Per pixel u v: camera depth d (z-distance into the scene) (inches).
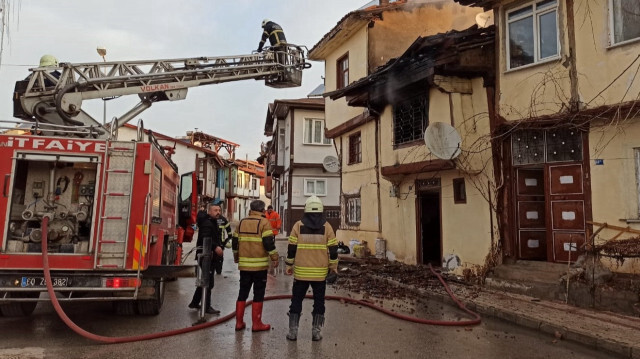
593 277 283.7
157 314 269.6
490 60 384.5
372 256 553.3
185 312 280.8
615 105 291.6
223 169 1840.6
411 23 613.3
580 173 324.8
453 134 374.9
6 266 212.5
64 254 217.2
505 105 365.7
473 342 223.6
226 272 488.4
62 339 215.5
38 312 272.5
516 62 365.1
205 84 451.2
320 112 994.7
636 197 290.0
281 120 1082.7
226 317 258.1
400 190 513.3
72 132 247.3
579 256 308.3
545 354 205.9
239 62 470.6
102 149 229.1
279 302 319.6
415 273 425.1
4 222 217.2
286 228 1013.8
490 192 381.7
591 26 311.4
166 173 305.7
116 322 252.1
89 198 245.0
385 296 341.4
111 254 221.3
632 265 284.7
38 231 223.8
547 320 248.7
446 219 437.4
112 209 225.3
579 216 323.6
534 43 349.4
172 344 211.0
